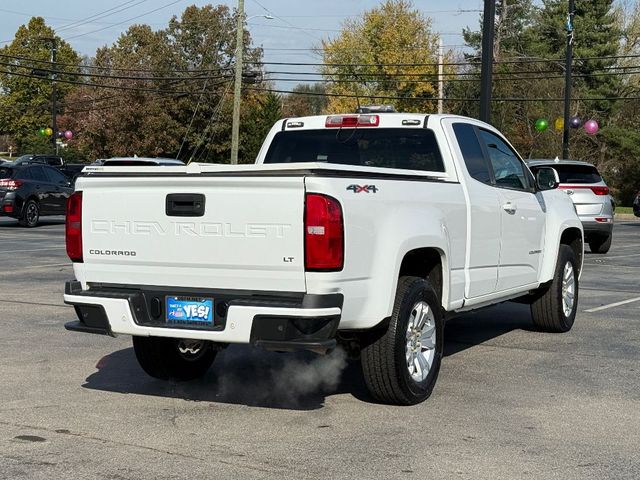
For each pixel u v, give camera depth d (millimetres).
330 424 5852
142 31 59875
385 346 6039
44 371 7398
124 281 6074
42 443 5410
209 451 5266
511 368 7598
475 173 7508
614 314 10570
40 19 87312
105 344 8570
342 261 5422
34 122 86812
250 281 5574
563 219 9133
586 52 57281
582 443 5453
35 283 13117
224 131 60000
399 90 63969
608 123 56344
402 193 6145
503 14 65250
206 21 59406
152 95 57969
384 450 5285
